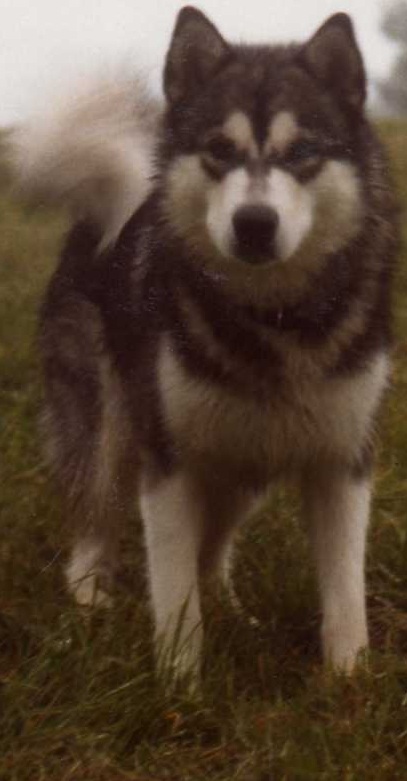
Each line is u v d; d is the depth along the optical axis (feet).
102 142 18.51
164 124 15.52
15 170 19.52
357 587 15.47
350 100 15.01
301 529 18.69
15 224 45.47
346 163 14.65
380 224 15.11
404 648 16.12
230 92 14.69
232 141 14.42
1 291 34.53
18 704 13.21
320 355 14.75
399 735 13.00
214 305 14.75
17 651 14.96
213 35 15.25
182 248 15.01
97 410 18.31
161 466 15.42
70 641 14.42
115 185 18.39
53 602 16.44
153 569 15.38
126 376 16.70
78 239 19.24
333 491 15.62
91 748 12.70
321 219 14.57
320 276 14.73
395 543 18.44
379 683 13.94
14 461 21.33
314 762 12.23
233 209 13.98
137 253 16.78
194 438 15.19
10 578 16.87
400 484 20.24
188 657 14.57
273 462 15.65
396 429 22.35
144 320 15.84
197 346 14.79
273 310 14.71
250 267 14.47
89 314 18.39
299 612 16.74
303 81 14.80
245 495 16.57
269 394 14.85
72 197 19.11
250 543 18.62
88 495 18.63
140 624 15.12
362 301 14.97
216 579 17.78
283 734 12.87
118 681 13.91
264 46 15.71
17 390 26.63
